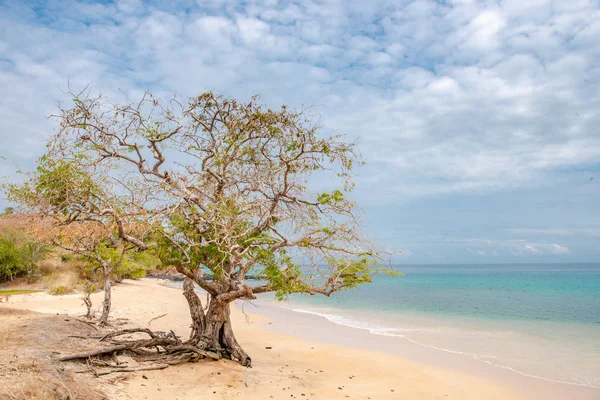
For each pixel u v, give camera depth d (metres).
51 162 10.25
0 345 10.73
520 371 13.71
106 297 16.39
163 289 43.91
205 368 11.00
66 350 10.41
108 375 9.47
